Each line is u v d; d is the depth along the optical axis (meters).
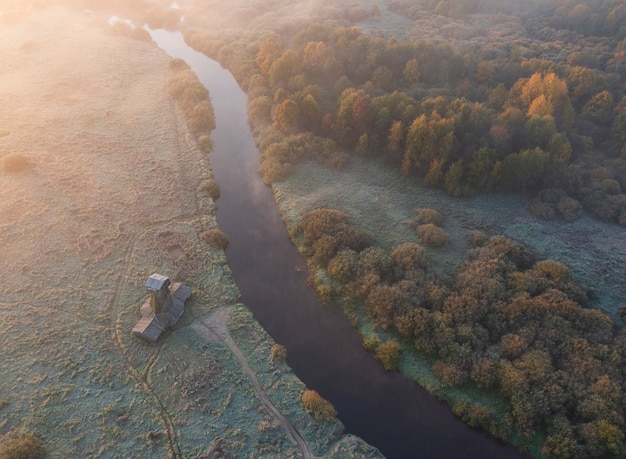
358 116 87.06
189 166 86.69
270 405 48.75
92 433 45.16
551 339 52.16
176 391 49.03
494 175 78.31
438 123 78.12
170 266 64.75
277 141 90.81
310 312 60.72
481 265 62.19
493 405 48.91
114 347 53.41
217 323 57.28
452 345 52.53
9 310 57.31
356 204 76.94
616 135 89.69
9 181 78.75
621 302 59.62
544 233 71.44
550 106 87.94
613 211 74.31
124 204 75.75
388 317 56.91
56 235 68.88
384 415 49.34
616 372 48.69
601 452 43.31
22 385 49.06
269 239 72.31
